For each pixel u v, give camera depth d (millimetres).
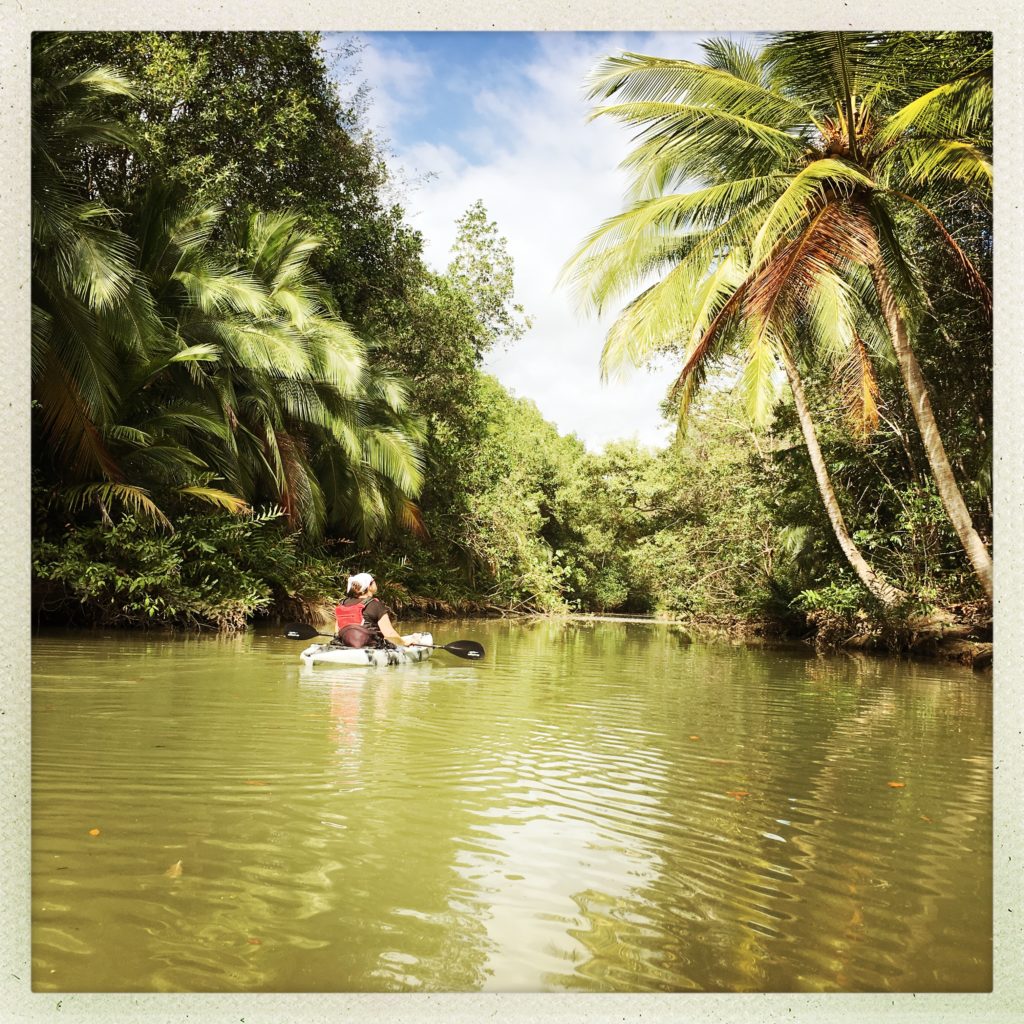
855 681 9602
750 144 11695
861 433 14398
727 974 2418
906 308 12930
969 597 13328
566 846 3375
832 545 17406
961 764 5090
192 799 3793
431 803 3867
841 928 2727
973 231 13047
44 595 10938
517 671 9336
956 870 3238
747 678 9578
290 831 3422
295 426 16781
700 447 25141
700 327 11648
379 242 21406
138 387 12555
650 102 11039
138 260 13266
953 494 11055
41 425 11227
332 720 5688
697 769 4742
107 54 14539
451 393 23844
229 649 9656
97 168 14883
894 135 10773
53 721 5309
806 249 9742
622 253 12281
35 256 9766
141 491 11328
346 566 19156
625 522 40031
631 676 9367
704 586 23219
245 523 13430
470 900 2836
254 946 2488
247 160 17547
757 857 3334
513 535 26578
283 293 15578
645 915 2775
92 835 3309
